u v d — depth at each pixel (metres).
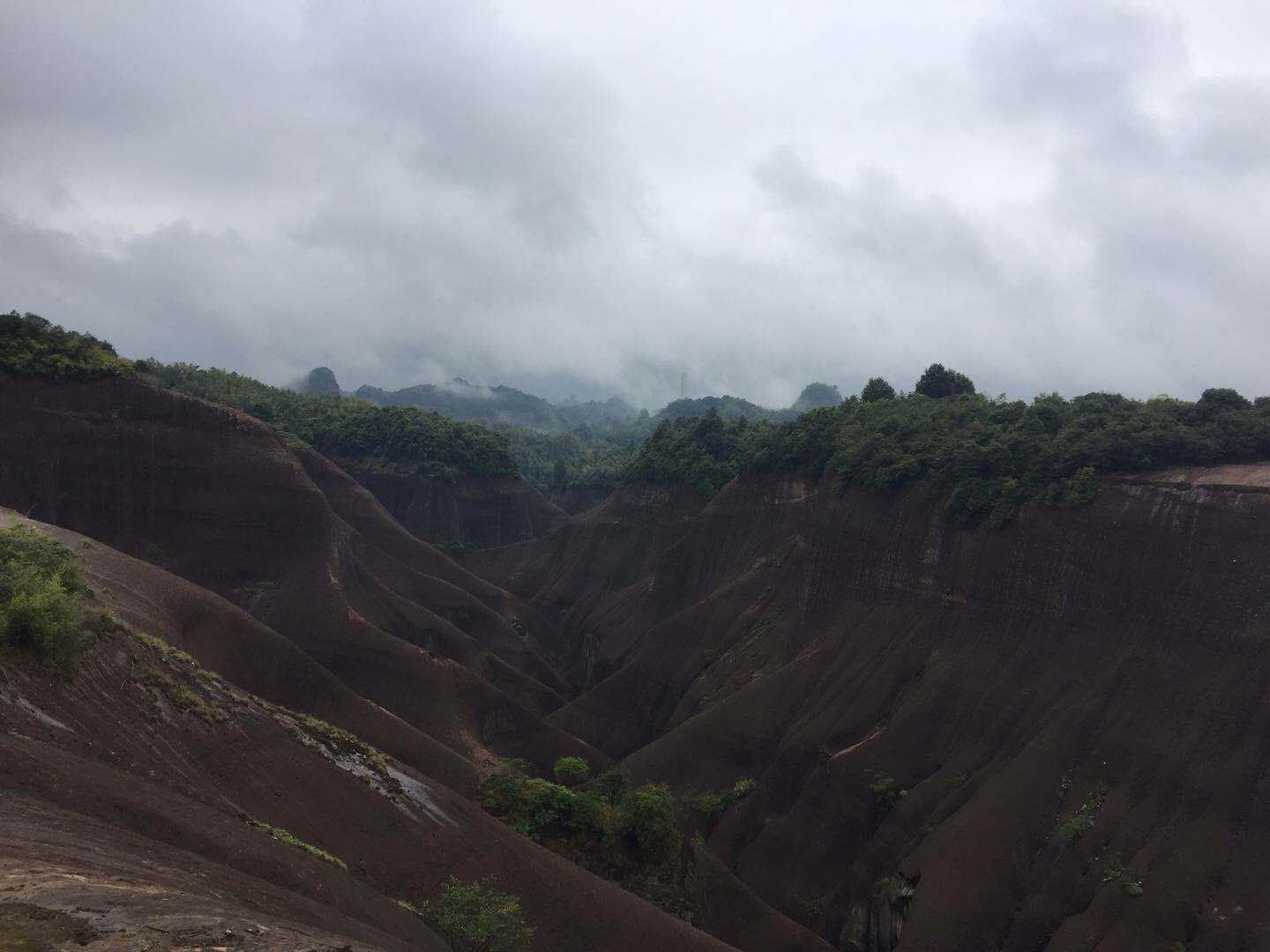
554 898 34.00
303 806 31.17
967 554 57.25
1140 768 41.38
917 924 40.41
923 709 53.03
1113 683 45.34
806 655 65.62
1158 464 50.16
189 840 21.75
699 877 44.72
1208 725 40.41
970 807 44.84
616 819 44.41
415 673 64.75
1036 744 45.66
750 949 42.62
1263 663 40.03
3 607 25.94
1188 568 45.06
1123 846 39.09
